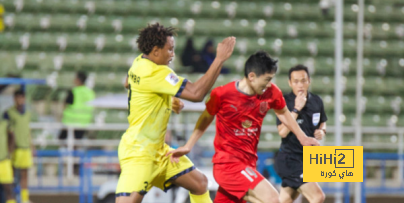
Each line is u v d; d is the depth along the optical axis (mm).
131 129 12844
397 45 43844
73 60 38656
